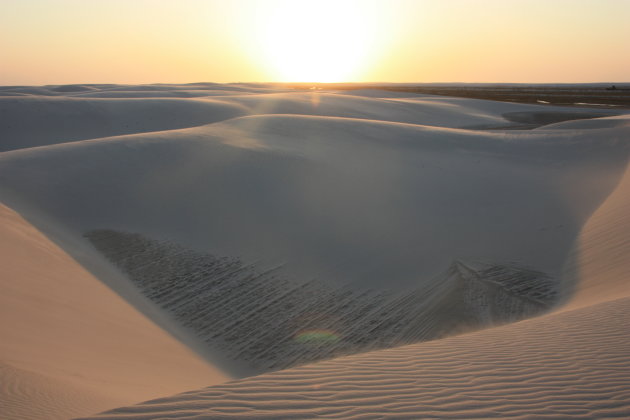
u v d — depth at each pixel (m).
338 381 4.64
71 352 7.23
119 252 13.33
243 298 11.48
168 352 8.73
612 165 20.94
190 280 12.18
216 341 9.98
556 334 6.16
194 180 17.33
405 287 11.84
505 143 26.53
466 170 21.09
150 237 14.12
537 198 17.33
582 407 4.15
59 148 19.83
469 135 28.16
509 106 69.25
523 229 14.57
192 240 14.03
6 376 5.51
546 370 4.95
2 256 10.15
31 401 5.00
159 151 19.66
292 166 19.05
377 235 14.47
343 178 18.50
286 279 12.30
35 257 10.95
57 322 8.19
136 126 41.44
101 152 19.20
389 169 20.34
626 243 11.25
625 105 75.38
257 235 14.30
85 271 11.50
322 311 10.98
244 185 17.12
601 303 7.55
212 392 4.18
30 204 14.95
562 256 12.35
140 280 12.12
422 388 4.52
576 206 16.05
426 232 14.66
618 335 5.87
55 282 9.99
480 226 15.02
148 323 9.89
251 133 24.12
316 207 15.97
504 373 4.91
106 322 9.05
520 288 10.75
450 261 12.76
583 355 5.32
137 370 7.32
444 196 17.61
